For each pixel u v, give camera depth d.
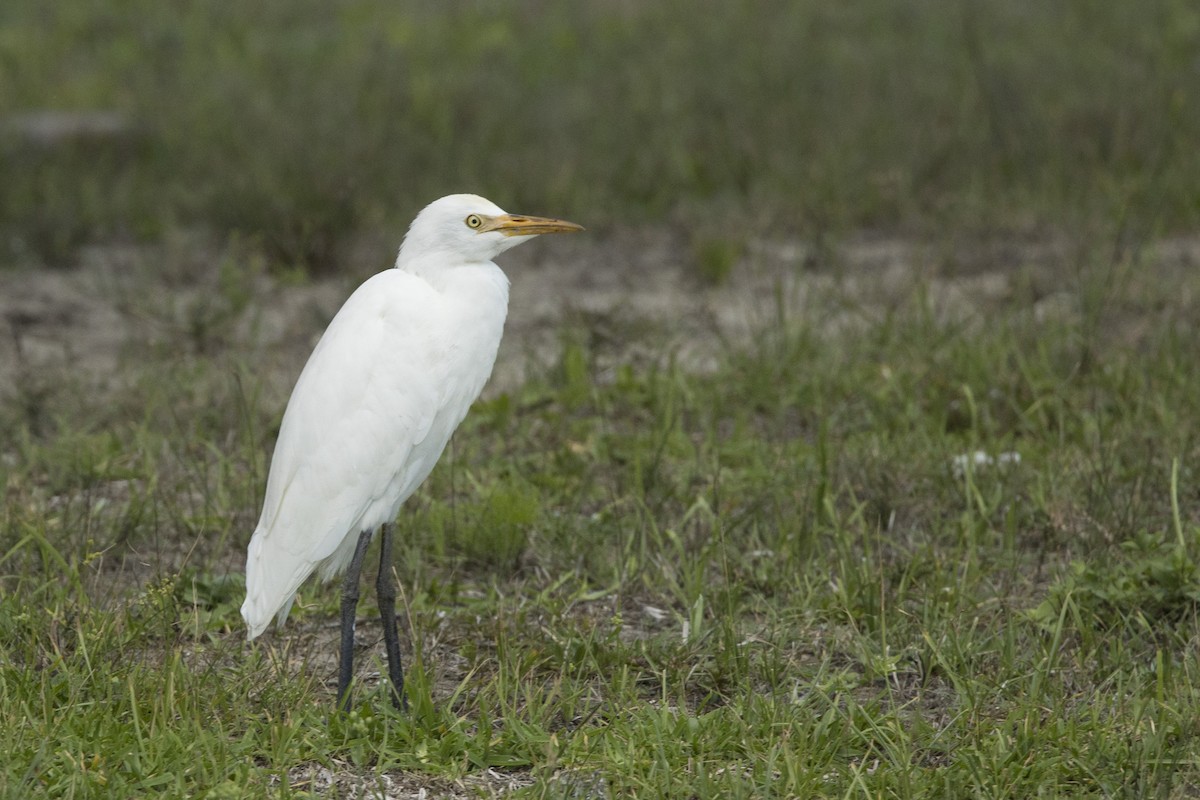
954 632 7.98
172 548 9.45
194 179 18.81
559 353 13.02
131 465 10.82
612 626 8.48
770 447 10.91
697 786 6.55
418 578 8.93
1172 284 13.80
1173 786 6.53
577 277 15.93
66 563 8.77
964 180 17.59
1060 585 8.48
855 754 6.96
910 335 12.77
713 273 15.43
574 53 24.89
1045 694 7.45
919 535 9.57
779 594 8.83
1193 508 9.80
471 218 7.48
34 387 12.15
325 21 27.58
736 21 26.09
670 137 19.66
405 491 7.53
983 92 19.25
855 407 11.59
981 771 6.63
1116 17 23.94
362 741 6.90
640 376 12.61
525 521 9.49
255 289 15.08
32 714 7.03
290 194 17.16
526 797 6.44
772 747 6.78
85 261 16.53
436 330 7.33
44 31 26.33
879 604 8.39
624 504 10.02
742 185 18.16
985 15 24.75
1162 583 8.35
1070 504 9.75
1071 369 11.97
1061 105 19.09
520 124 20.94
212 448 10.59
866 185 17.53
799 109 20.50
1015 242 15.88
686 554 9.28
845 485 10.06
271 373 12.79
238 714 7.06
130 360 13.17
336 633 8.48
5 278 15.84
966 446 10.92
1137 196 15.88
